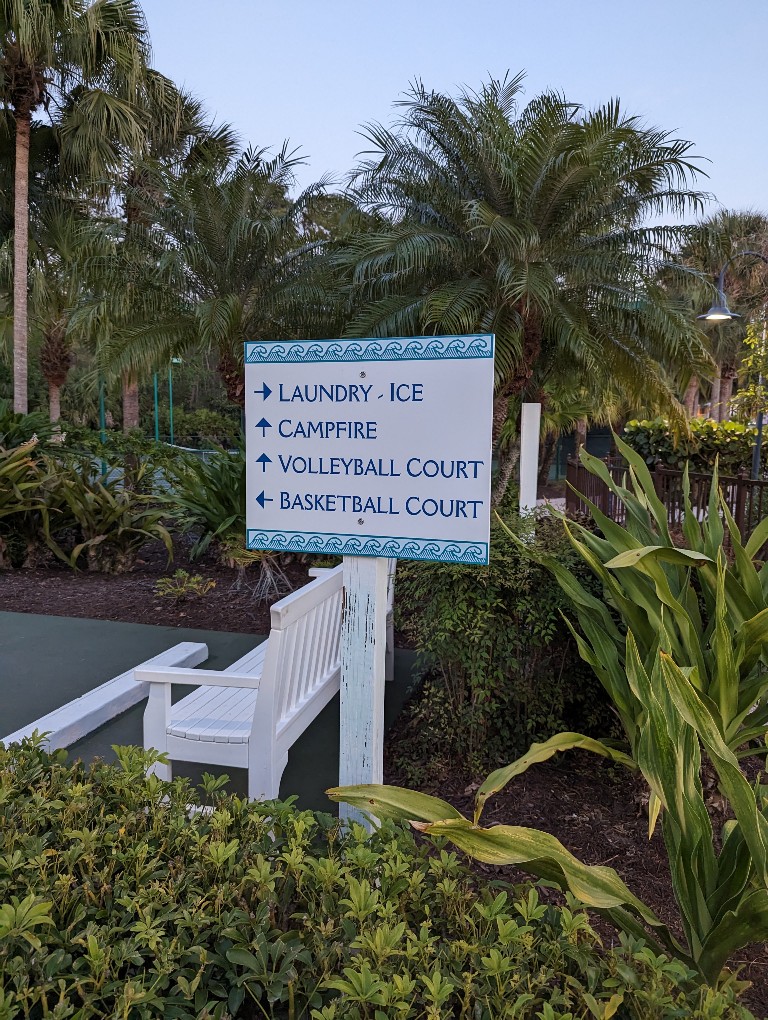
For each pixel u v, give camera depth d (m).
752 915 1.46
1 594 5.85
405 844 1.54
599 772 3.01
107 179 11.76
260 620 5.22
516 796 2.83
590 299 9.59
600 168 8.19
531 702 3.04
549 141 8.07
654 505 2.99
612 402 11.90
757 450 10.00
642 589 2.55
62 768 1.77
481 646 2.87
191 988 1.06
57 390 20.11
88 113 12.92
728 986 1.24
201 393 40.34
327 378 1.92
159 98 14.50
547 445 20.83
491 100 8.75
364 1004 1.02
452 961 1.17
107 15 12.91
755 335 10.30
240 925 1.21
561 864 1.44
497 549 3.02
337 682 3.12
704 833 1.63
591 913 2.13
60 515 6.81
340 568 3.18
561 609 2.96
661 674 1.68
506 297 8.16
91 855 1.36
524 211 8.75
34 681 3.98
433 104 8.70
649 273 9.14
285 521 2.00
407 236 8.40
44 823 1.53
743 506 6.37
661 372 9.75
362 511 1.92
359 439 1.90
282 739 2.49
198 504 6.96
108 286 10.35
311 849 1.56
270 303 10.24
